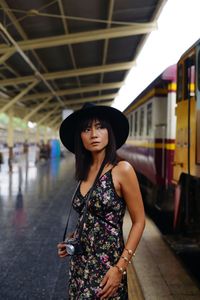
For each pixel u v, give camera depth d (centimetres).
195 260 555
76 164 224
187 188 550
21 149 2538
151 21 1273
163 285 429
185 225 602
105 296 196
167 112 776
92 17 1200
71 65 1809
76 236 210
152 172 870
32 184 1427
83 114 225
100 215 204
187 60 564
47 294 416
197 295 403
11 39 1143
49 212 885
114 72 2202
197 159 488
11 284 444
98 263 201
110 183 206
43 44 1302
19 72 1862
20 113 3033
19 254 559
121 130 231
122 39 1488
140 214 209
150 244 605
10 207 943
